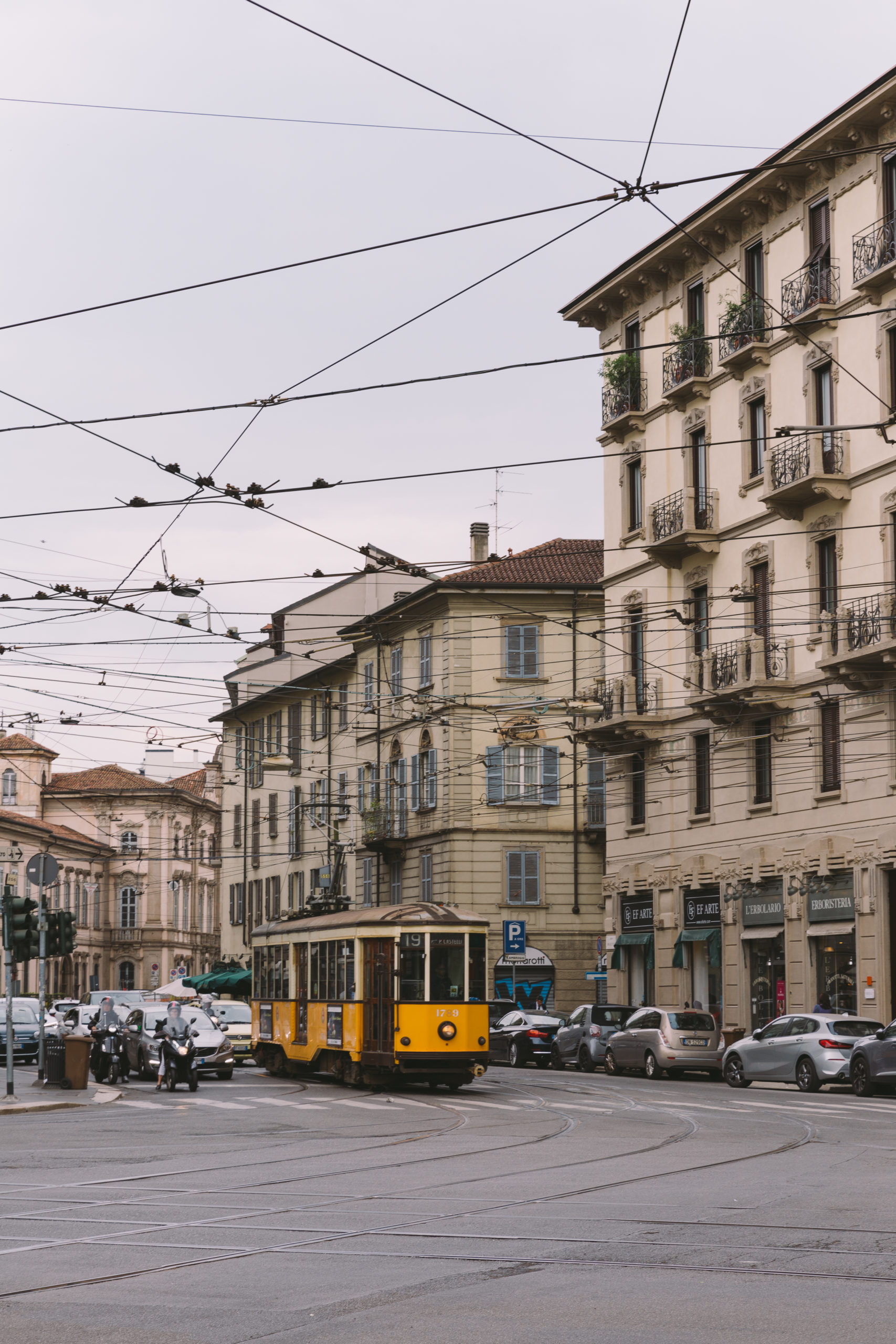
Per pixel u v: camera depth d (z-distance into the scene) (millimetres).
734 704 41250
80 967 106188
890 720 36406
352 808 62500
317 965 35344
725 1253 10992
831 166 38594
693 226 43156
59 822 111188
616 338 48594
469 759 57156
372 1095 30828
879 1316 8789
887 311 24938
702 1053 36344
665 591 45531
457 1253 11078
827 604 38875
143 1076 37594
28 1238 11938
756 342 40781
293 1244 11539
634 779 47875
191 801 114312
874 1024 31359
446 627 57719
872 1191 14398
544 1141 20109
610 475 48500
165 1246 11469
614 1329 8500
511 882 57031
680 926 44844
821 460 38156
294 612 75875
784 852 40188
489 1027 31750
